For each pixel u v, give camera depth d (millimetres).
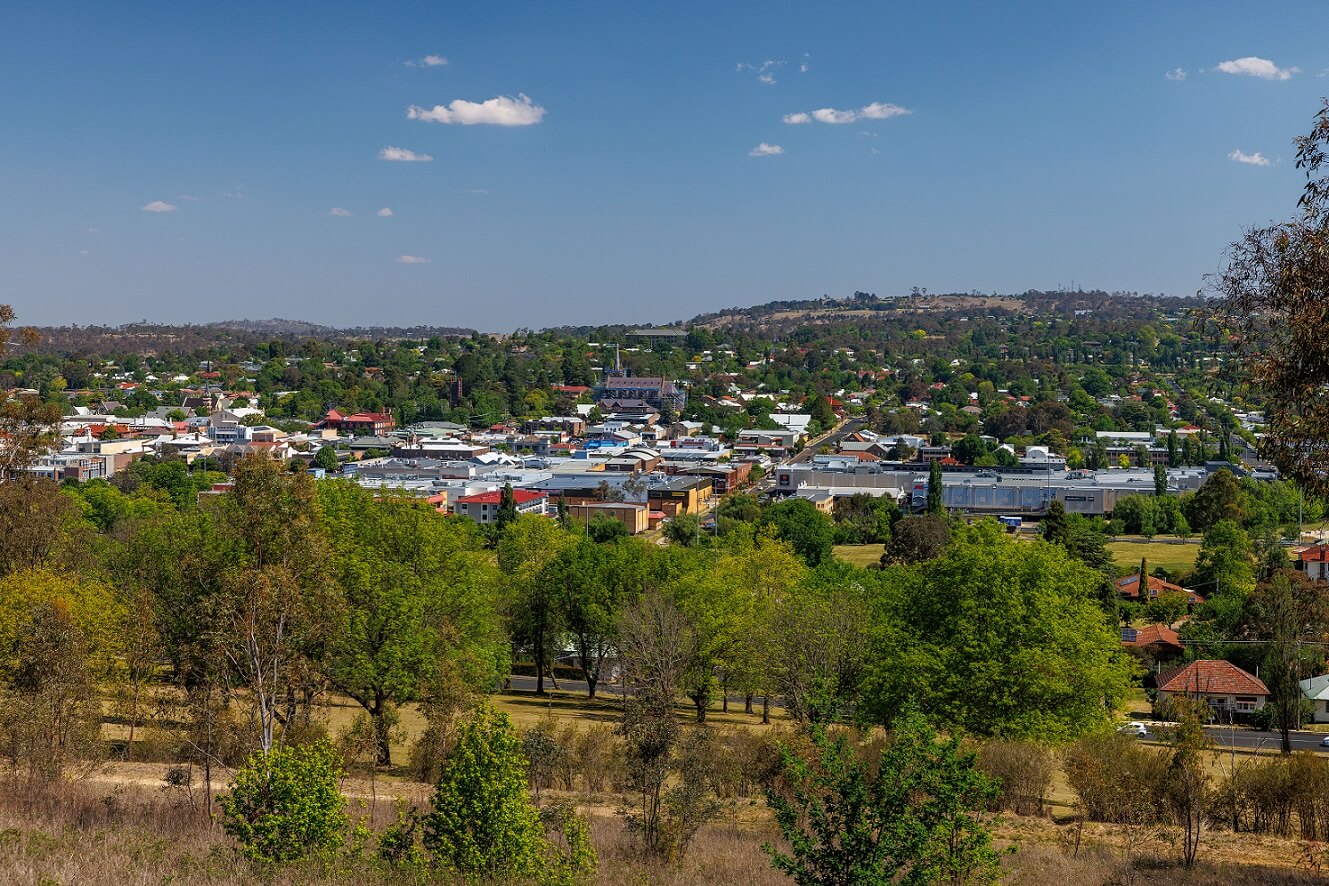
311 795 21469
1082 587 44219
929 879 16938
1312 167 23562
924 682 39969
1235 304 24703
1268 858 28516
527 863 20953
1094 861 27250
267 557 34312
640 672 51844
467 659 46344
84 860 19938
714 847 27344
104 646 38094
